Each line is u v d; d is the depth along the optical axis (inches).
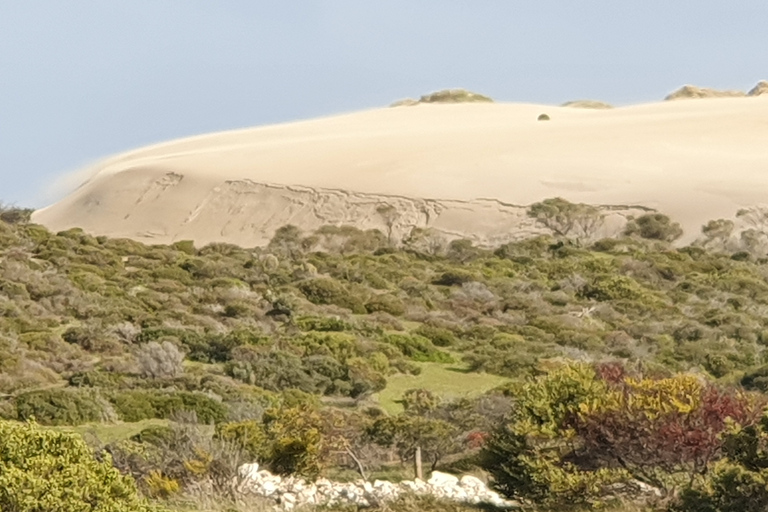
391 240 6190.9
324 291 3373.5
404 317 3257.9
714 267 4598.9
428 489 1121.4
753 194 6658.5
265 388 2202.3
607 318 3353.8
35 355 2242.9
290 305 3120.1
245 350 2393.0
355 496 1103.6
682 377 1081.4
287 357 2331.4
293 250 5246.1
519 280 4065.0
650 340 2967.5
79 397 1785.2
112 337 2519.7
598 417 1067.9
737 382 2340.1
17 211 6072.8
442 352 2694.4
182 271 3732.8
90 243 4357.8
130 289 3314.5
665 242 5802.2
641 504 1025.5
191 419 1722.4
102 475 679.1
